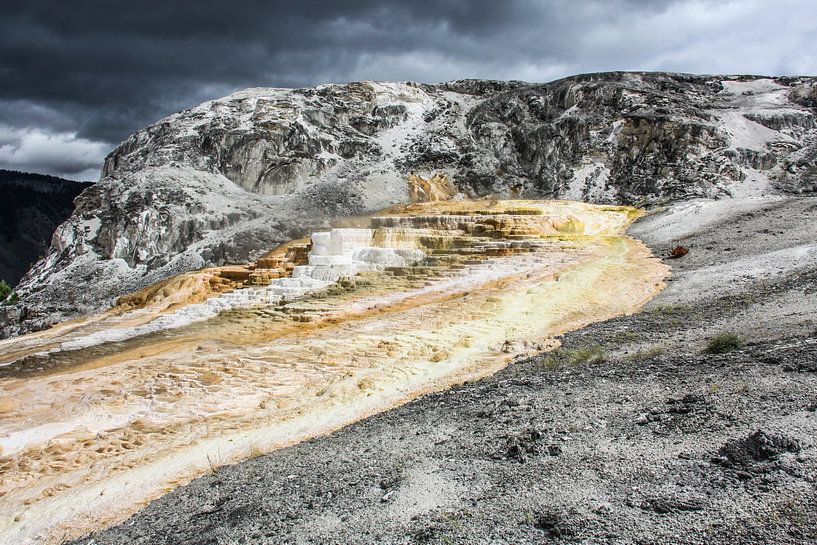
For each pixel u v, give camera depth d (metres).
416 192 56.94
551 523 5.47
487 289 23.38
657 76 65.81
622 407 8.59
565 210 39.28
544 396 10.02
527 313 19.64
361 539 5.85
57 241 56.94
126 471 11.08
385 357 16.61
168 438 12.63
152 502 9.42
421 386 13.75
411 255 28.70
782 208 31.81
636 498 5.70
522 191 58.97
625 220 38.75
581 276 22.88
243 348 20.09
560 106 65.25
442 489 6.74
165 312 31.41
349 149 64.25
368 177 59.91
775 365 9.12
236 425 12.92
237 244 47.25
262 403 14.22
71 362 22.19
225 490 8.68
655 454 6.64
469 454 7.80
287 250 35.03
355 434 10.46
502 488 6.48
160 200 53.84
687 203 39.69
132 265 50.59
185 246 50.41
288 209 54.31
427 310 21.67
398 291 25.61
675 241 29.58
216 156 61.00
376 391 13.88
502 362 14.65
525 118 65.94
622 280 22.56
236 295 29.38
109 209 55.78
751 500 5.25
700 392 8.48
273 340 20.73
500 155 62.88
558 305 20.19
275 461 9.77
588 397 9.45
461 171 60.81
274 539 6.21
